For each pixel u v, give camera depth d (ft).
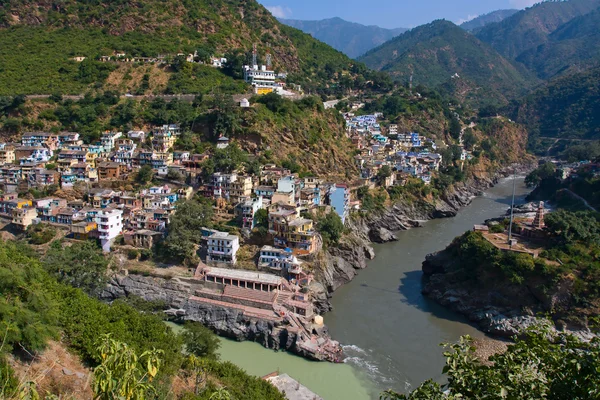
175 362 219.20
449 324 356.59
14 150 542.16
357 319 361.10
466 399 100.07
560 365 102.17
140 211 440.04
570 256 366.84
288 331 320.09
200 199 472.44
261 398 218.18
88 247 375.25
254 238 419.13
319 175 583.58
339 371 293.64
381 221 586.04
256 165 501.97
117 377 104.37
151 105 607.37
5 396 127.85
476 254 388.98
